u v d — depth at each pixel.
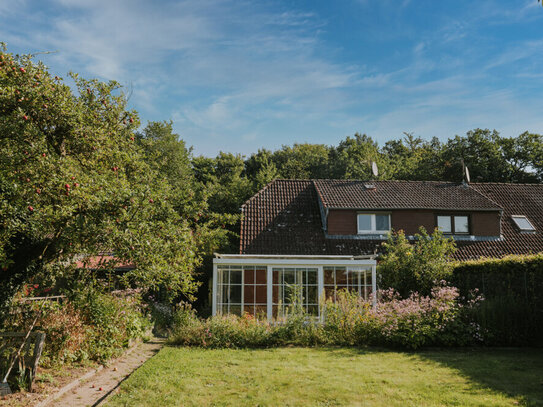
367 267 14.15
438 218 20.36
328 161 45.78
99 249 7.91
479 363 8.72
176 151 32.06
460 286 13.98
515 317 10.98
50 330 8.26
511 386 6.95
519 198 23.19
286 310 13.30
